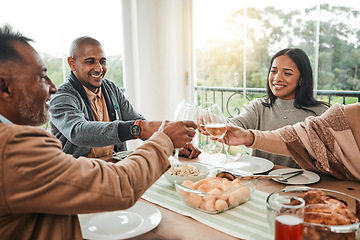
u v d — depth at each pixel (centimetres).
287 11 247
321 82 236
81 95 183
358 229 62
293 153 128
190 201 94
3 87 68
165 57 333
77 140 146
